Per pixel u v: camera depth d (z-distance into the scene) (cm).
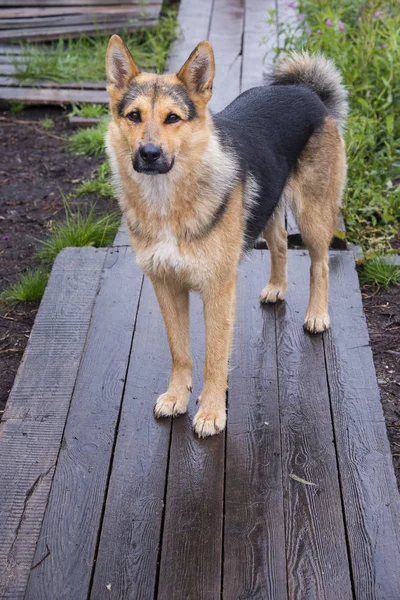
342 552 157
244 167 189
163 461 177
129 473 174
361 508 165
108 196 296
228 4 475
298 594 151
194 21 447
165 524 163
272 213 204
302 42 349
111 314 218
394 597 150
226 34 423
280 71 224
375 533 160
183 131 173
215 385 185
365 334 211
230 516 165
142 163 170
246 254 200
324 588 151
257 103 206
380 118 309
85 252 245
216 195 177
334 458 177
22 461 177
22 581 153
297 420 187
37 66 390
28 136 347
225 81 360
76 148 333
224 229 179
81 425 185
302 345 208
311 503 167
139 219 179
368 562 155
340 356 204
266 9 455
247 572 154
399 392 205
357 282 229
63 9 447
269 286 224
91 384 196
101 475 174
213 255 178
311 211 209
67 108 371
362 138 295
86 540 160
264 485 171
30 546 159
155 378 198
